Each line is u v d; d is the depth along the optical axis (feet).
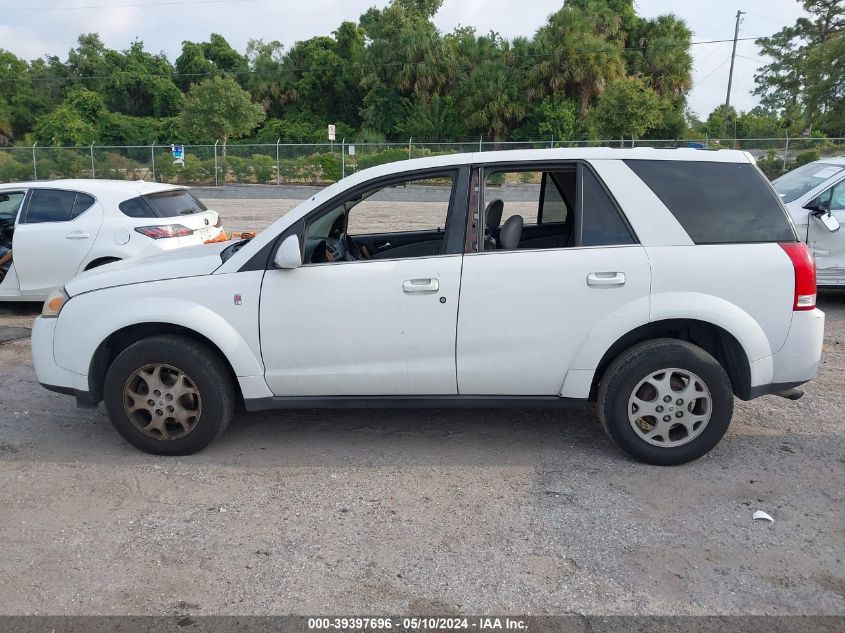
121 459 15.02
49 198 27.73
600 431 16.39
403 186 14.89
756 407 17.99
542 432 16.34
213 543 11.76
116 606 10.16
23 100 208.64
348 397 14.70
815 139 89.76
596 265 13.83
